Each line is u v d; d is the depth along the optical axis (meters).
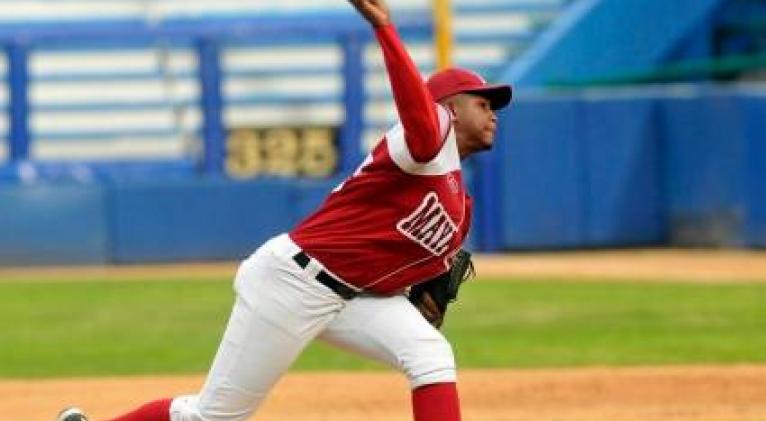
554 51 79.06
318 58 84.56
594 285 58.66
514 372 38.19
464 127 20.22
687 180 71.00
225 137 77.38
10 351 44.75
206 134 76.31
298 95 83.81
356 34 76.81
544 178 71.31
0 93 82.44
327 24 78.31
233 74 84.06
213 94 76.38
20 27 81.56
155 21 83.44
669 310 51.22
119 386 37.28
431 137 19.02
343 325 20.47
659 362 39.88
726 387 35.09
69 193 69.12
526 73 78.81
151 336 47.47
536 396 34.31
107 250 69.25
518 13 84.88
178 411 21.38
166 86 84.12
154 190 69.38
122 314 52.97
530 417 31.38
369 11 18.66
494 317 50.41
